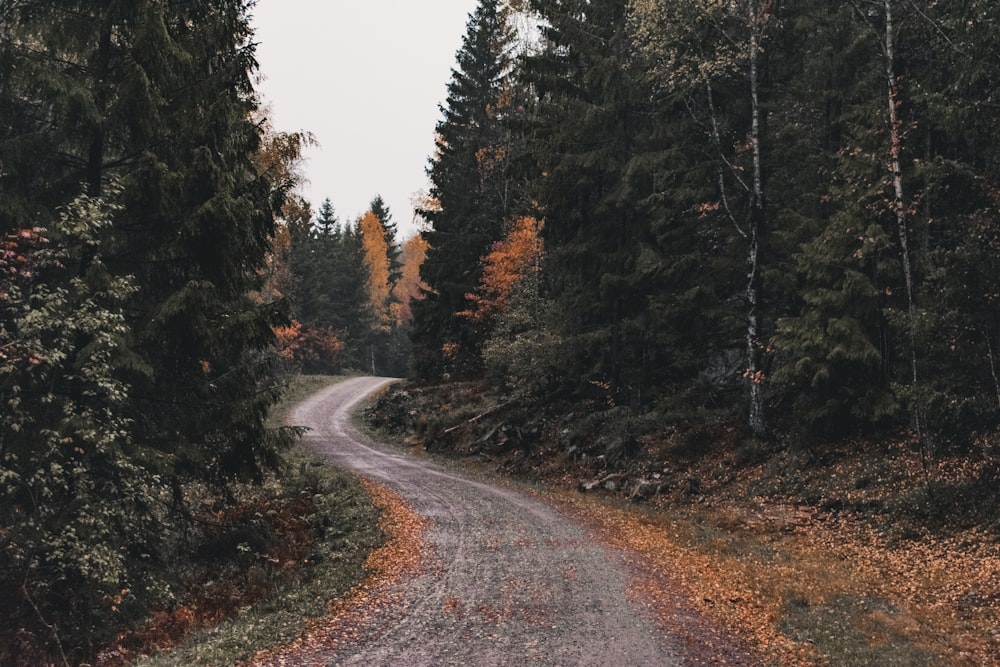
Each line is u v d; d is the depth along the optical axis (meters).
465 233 41.88
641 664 8.55
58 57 11.51
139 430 12.00
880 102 16.78
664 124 23.34
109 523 10.88
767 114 22.73
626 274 25.47
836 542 14.63
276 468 13.73
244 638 9.18
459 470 27.58
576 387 29.02
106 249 11.95
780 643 9.23
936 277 14.01
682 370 25.62
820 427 18.39
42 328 9.23
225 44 12.74
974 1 12.59
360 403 52.31
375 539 15.38
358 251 88.75
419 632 9.61
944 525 13.67
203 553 13.84
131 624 10.98
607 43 24.20
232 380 13.09
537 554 14.17
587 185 25.98
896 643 9.24
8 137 10.64
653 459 22.30
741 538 15.73
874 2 17.69
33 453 9.82
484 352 36.69
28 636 9.88
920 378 16.45
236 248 12.40
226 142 12.71
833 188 17.84
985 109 13.50
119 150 12.23
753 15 20.36
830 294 16.95
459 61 44.41
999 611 10.09
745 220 22.77
